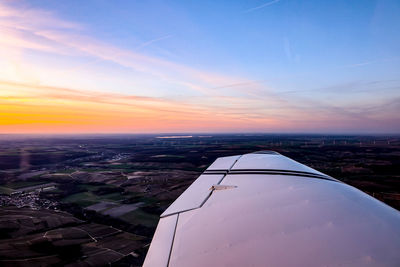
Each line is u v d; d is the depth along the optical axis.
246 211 2.79
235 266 1.81
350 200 2.96
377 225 2.29
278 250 1.93
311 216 2.49
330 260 1.77
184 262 1.99
